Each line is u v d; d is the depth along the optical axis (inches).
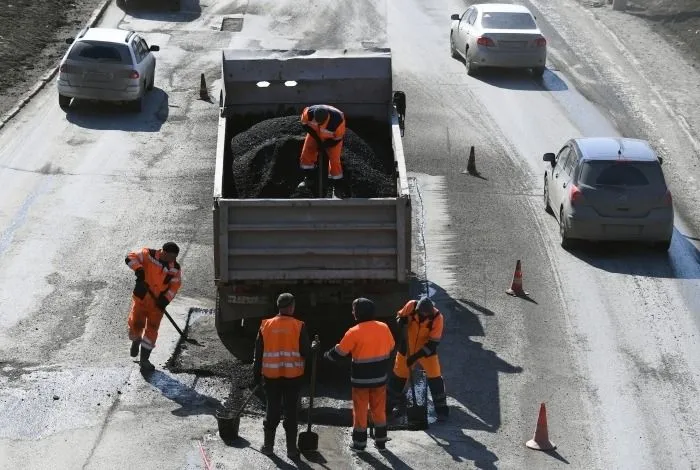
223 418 848.9
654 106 2011.6
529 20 2185.0
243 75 1259.2
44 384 949.8
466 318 1141.7
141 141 1737.2
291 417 831.1
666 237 1327.5
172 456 821.2
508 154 1734.7
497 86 2111.2
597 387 997.8
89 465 801.6
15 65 2096.5
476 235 1390.3
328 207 979.9
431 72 2196.1
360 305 843.4
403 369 930.7
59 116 1840.6
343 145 1152.2
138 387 956.6
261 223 981.8
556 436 901.2
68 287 1184.2
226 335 1091.3
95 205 1450.5
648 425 927.7
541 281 1248.8
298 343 827.4
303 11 2645.2
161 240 1341.0
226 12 2605.8
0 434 850.1
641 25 2635.3
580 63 2289.6
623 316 1159.6
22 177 1544.0
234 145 1189.1
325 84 1277.1
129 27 2429.9
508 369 1029.8
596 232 1321.4
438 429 909.8
